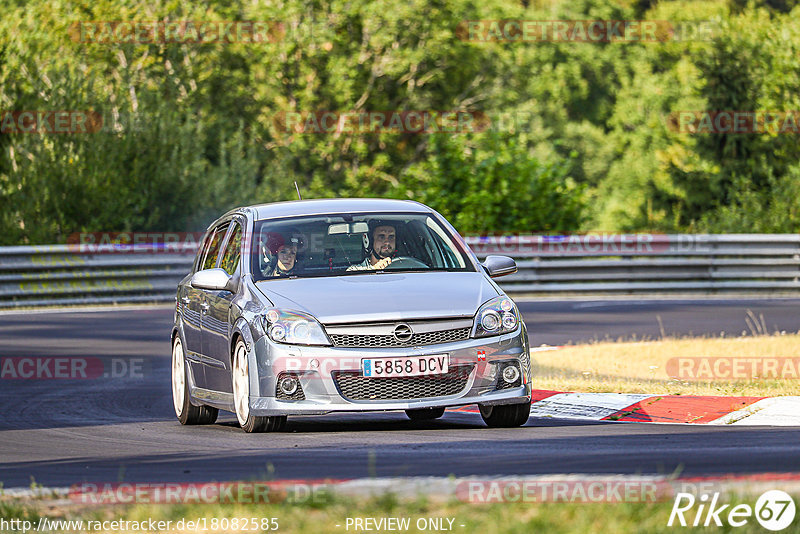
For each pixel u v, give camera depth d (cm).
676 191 17275
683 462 2397
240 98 16175
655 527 1670
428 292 3047
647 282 9081
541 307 7750
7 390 4425
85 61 13650
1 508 1962
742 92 16038
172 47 14750
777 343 5097
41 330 6525
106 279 8456
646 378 4169
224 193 12156
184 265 8862
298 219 3378
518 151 11238
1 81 10975
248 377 3034
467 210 10669
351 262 3244
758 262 9138
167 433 3266
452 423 3344
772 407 3338
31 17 13175
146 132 11594
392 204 3484
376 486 2064
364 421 3453
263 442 2895
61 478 2461
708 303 8012
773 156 16112
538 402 3644
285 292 3081
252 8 16125
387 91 17275
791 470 2273
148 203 11531
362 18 16425
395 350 2919
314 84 16375
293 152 15950
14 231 10450
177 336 3672
